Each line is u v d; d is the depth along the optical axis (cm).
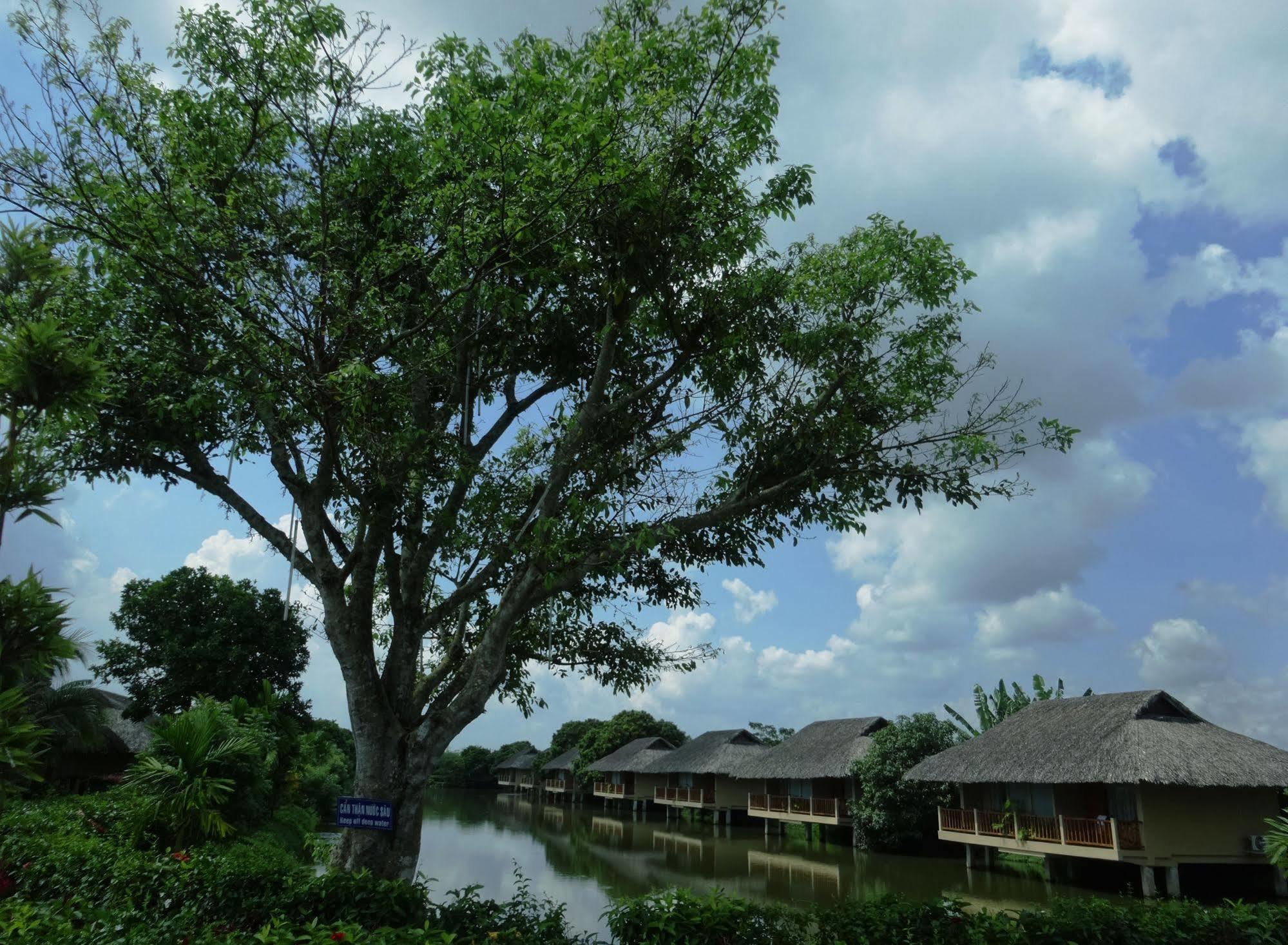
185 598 3212
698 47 815
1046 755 2475
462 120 799
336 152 882
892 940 588
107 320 810
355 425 799
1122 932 624
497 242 823
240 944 505
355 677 827
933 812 3194
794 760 3956
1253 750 2242
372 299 789
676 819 5103
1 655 506
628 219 829
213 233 769
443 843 3497
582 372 992
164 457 881
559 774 7181
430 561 921
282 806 2403
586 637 1098
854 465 929
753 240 912
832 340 920
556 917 639
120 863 836
